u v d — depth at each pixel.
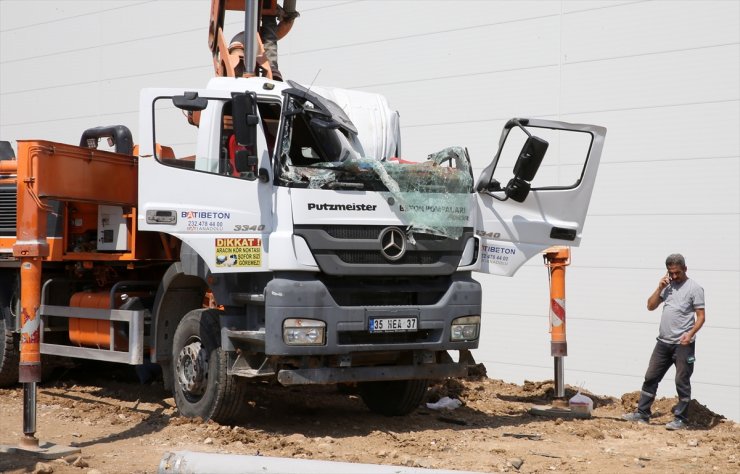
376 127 9.10
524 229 9.16
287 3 10.53
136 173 9.22
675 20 11.99
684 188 11.87
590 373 12.45
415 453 7.78
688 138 11.86
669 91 12.01
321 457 7.47
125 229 9.31
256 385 11.01
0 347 10.61
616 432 9.15
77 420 8.90
